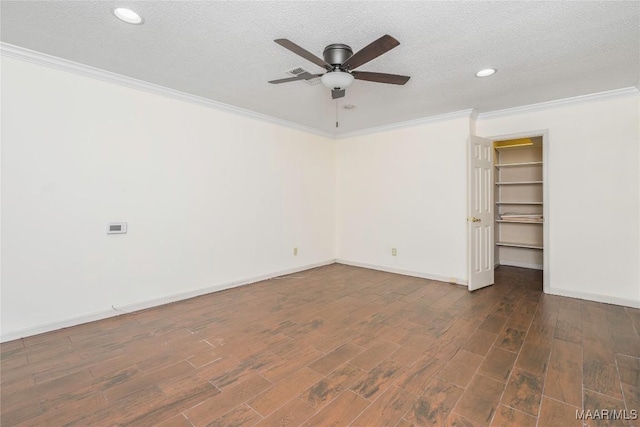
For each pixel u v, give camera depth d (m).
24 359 2.19
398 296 3.62
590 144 3.43
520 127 3.89
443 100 3.60
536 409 1.67
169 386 1.88
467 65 2.68
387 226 4.86
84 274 2.83
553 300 3.45
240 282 4.06
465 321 2.86
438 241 4.33
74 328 2.72
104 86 2.91
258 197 4.27
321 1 1.80
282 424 1.57
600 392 1.81
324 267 5.18
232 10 1.90
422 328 2.72
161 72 2.85
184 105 3.48
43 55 2.51
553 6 1.86
